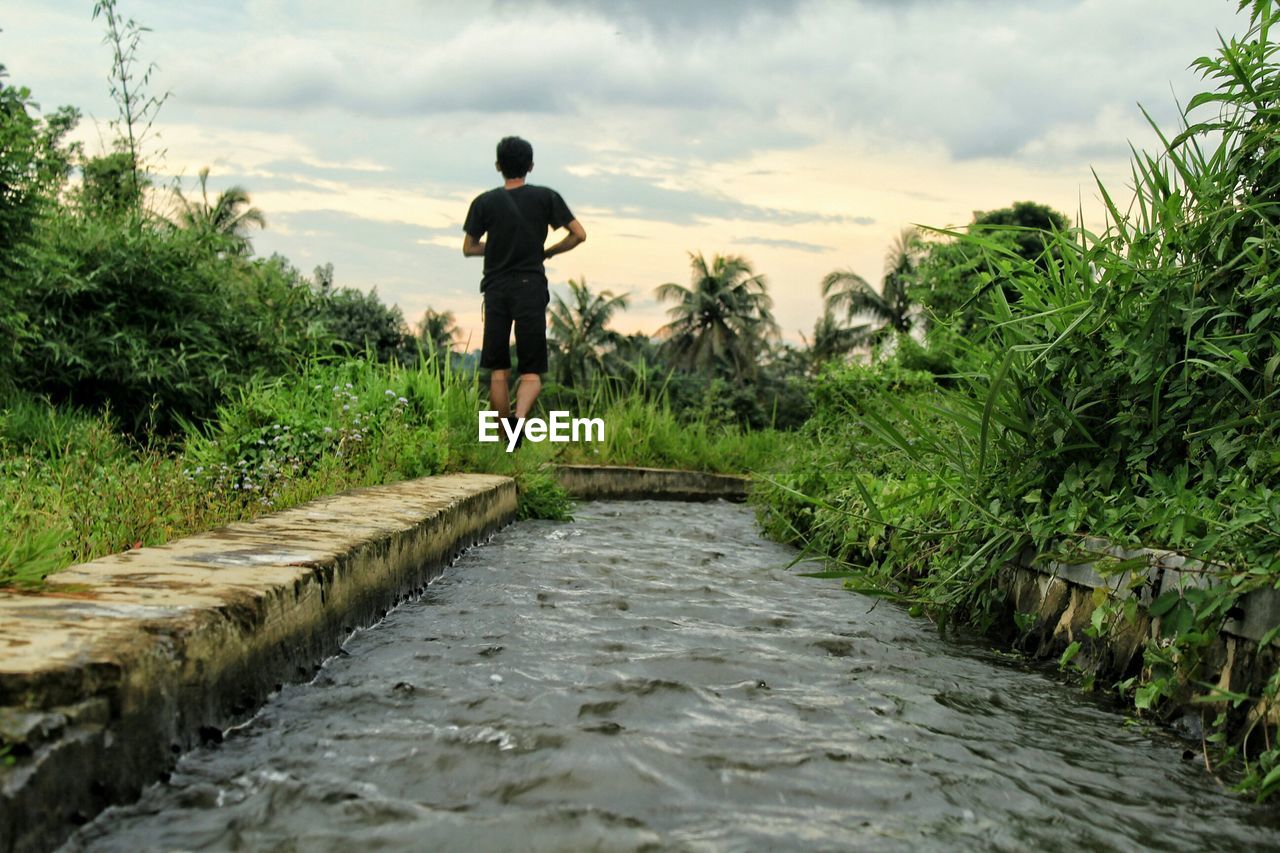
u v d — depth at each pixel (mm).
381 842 1941
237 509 5066
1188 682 2945
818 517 6254
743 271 67688
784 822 2102
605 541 7211
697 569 5801
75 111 9859
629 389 14805
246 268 11156
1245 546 2873
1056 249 4586
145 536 4188
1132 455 3875
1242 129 3779
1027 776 2469
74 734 1933
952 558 4469
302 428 7531
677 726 2711
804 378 63344
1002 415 4215
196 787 2203
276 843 1931
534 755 2426
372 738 2549
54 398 9188
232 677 2646
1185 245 3893
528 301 9195
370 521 4645
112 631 2297
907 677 3441
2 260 7832
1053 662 3775
